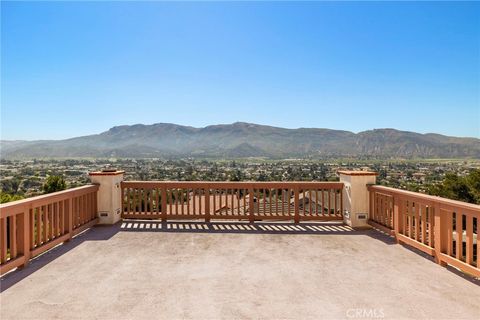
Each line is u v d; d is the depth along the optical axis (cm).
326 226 614
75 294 310
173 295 307
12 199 1420
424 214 434
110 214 621
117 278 351
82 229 555
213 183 649
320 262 405
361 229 590
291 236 540
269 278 351
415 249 462
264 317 265
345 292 314
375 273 366
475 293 311
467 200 1777
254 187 645
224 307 283
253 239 521
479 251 327
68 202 510
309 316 267
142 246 479
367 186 595
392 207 520
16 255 381
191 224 632
